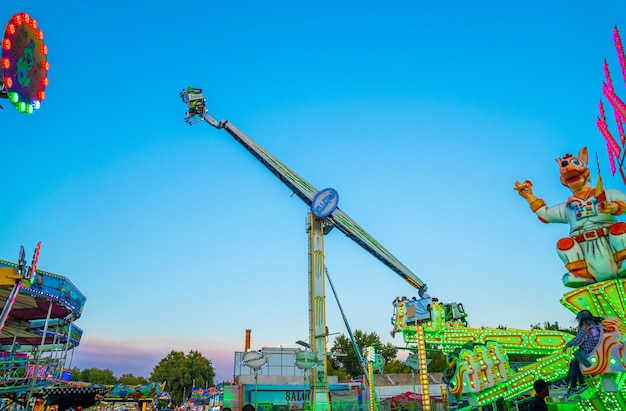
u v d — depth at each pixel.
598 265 14.64
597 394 13.82
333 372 86.19
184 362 137.12
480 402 15.85
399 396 40.56
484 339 17.02
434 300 18.50
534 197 16.72
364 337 95.19
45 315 39.12
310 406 34.53
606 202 14.96
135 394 47.31
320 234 40.59
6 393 29.02
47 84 20.94
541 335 16.36
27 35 19.55
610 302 14.13
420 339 16.36
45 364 36.22
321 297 38.06
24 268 19.17
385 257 46.47
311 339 36.56
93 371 186.00
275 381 48.50
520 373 15.51
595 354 12.80
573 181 15.94
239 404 44.25
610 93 16.42
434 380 57.81
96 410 46.56
